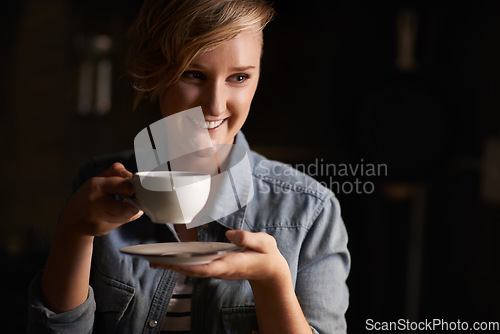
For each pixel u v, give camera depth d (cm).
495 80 324
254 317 110
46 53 348
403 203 325
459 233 319
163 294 112
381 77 308
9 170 349
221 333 110
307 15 383
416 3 333
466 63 333
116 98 353
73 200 92
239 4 100
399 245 329
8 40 343
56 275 98
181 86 104
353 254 343
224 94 104
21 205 352
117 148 354
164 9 102
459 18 331
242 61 101
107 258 114
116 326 112
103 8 350
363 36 378
